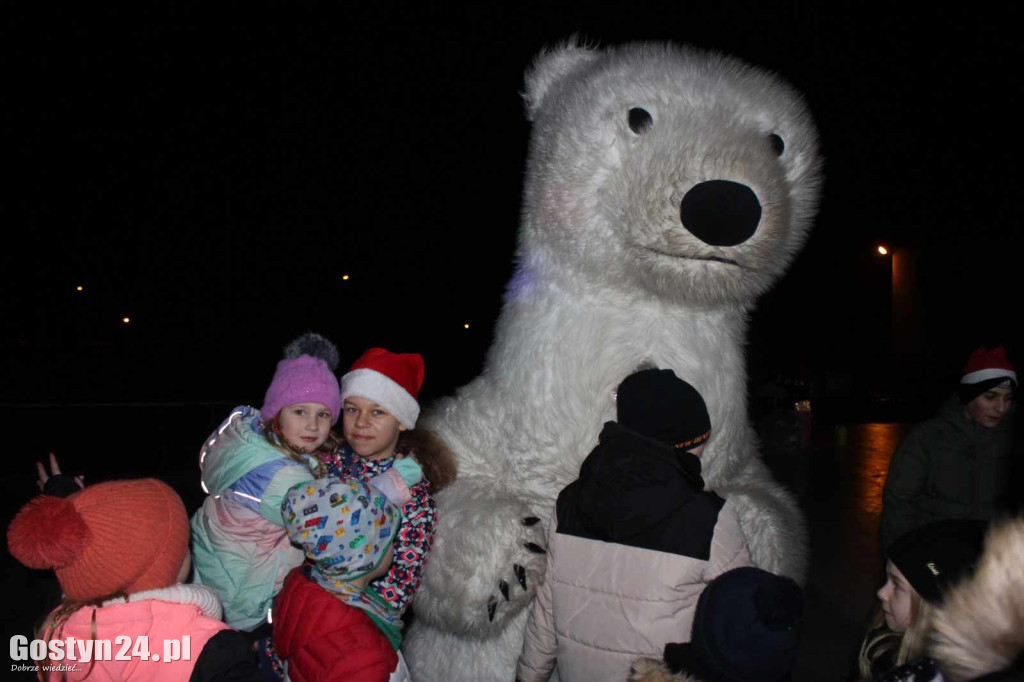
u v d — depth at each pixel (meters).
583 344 2.27
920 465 3.12
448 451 2.34
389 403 2.27
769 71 2.47
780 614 1.47
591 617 1.77
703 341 2.32
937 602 1.46
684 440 1.79
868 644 1.76
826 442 11.19
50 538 1.46
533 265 2.46
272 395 2.28
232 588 2.15
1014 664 0.86
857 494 7.62
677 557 1.68
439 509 2.25
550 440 2.27
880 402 17.91
